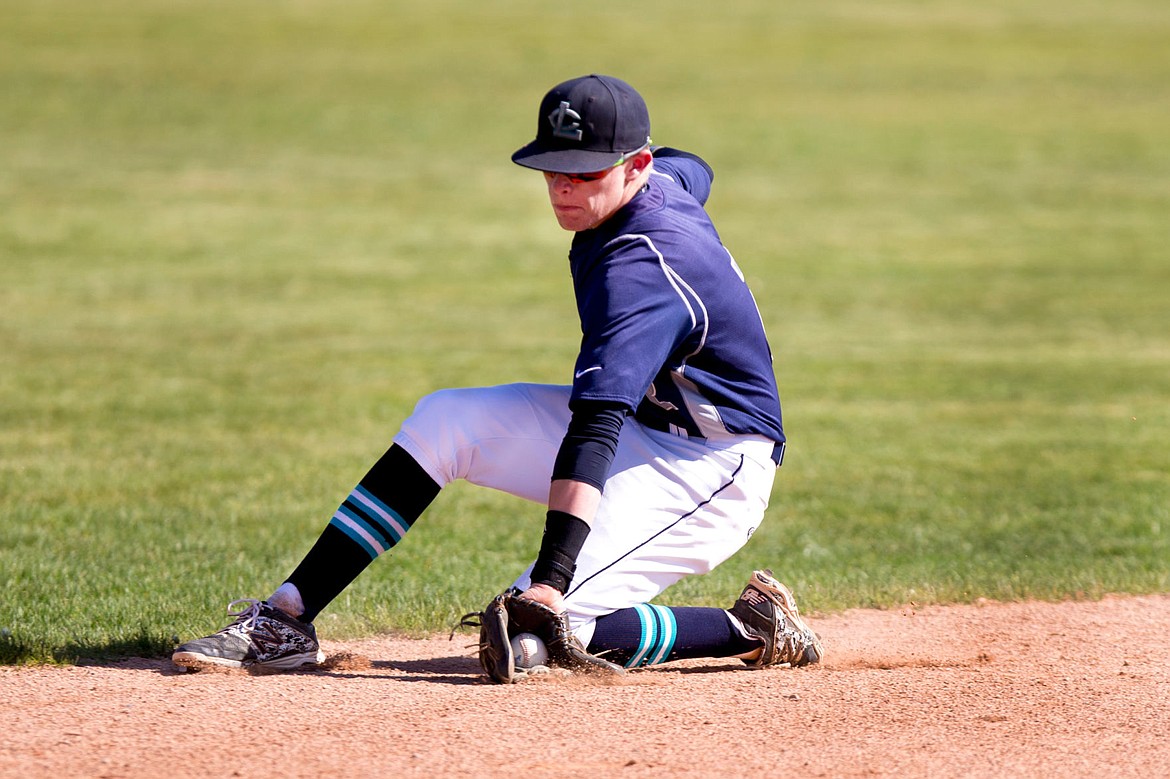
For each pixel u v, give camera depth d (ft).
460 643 56.70
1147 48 519.19
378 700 43.62
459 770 37.11
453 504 89.97
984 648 55.67
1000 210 280.10
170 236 233.96
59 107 362.33
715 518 47.06
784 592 50.21
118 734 39.81
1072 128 379.96
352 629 57.93
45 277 198.08
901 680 47.42
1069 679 47.80
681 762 38.06
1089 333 177.17
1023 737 40.63
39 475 93.35
